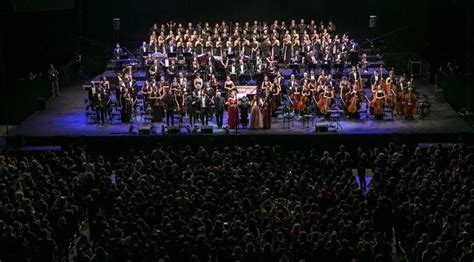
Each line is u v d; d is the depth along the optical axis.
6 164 36.78
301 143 44.62
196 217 29.64
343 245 27.34
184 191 32.12
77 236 33.75
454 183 33.31
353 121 48.62
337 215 30.23
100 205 33.41
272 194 33.06
